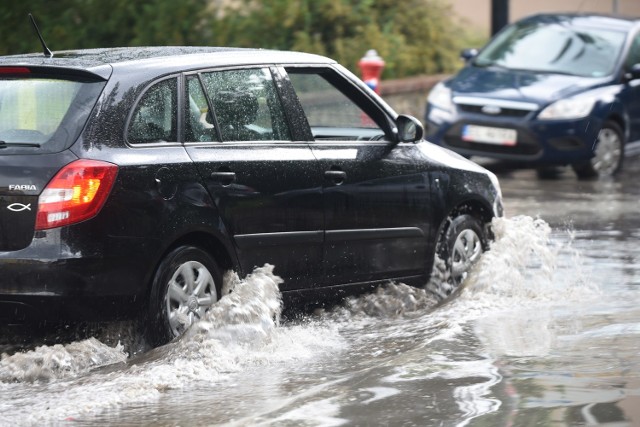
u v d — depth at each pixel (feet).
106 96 56.90
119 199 55.72
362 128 71.31
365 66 140.46
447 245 73.61
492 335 59.47
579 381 49.34
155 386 51.39
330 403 47.39
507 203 112.27
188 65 60.80
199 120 60.49
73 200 54.75
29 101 57.47
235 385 51.75
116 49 64.13
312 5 170.30
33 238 54.90
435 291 73.20
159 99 58.90
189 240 59.82
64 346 55.62
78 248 54.75
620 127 134.31
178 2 155.22
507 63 139.13
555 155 129.18
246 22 160.56
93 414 47.44
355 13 174.29
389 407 46.47
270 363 56.03
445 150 75.61
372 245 68.49
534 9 280.31
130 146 57.00
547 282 75.00
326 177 65.62
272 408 47.19
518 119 129.18
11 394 51.01
